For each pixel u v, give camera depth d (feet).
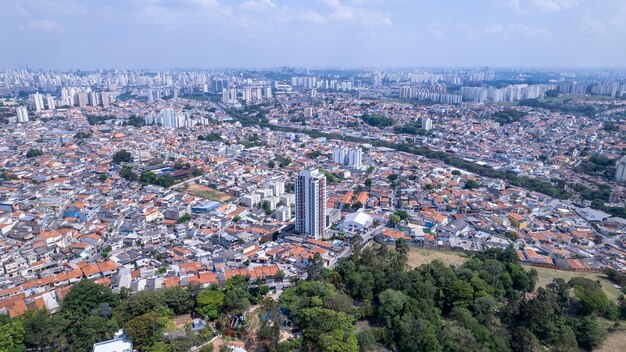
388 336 502.38
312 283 551.18
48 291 586.45
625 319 566.36
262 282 616.39
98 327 461.37
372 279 586.04
